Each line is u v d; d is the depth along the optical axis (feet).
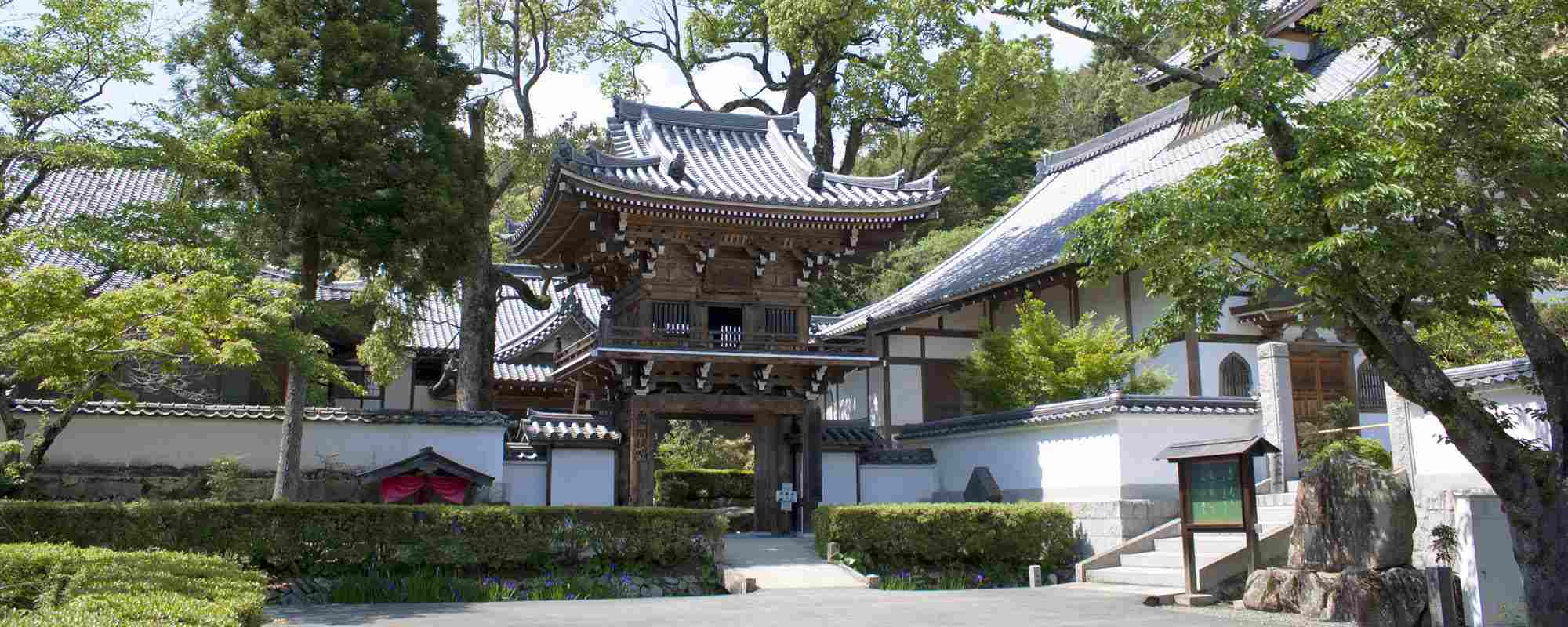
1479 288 31.14
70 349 37.01
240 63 57.21
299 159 55.36
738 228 67.15
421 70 60.44
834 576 52.60
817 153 112.06
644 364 65.87
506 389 96.12
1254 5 33.76
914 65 99.76
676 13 113.19
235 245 48.93
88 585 24.44
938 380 87.51
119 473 54.19
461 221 58.70
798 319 70.64
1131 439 57.47
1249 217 30.40
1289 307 67.62
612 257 69.26
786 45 103.45
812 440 69.46
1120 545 53.57
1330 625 36.29
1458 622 36.01
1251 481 41.16
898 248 141.08
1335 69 81.61
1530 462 31.99
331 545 44.52
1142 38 36.04
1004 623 36.94
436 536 46.19
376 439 58.44
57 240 40.11
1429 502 43.42
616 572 48.98
